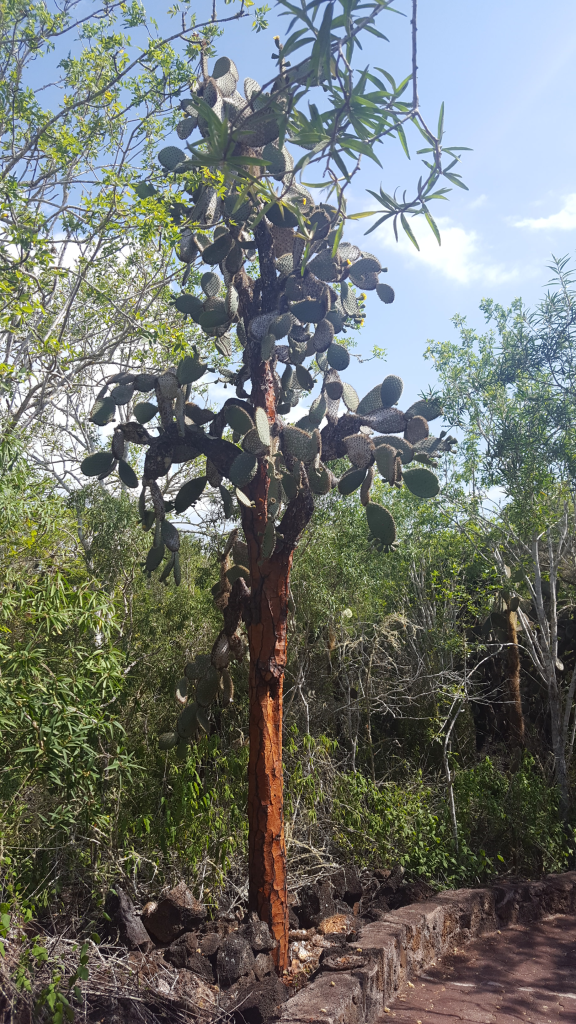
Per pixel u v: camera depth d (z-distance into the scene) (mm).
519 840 5855
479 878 5547
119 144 6617
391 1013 3719
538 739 7848
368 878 5160
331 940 4211
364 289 4781
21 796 3838
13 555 3797
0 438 3789
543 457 6855
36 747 3445
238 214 4348
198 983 3578
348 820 5379
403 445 4340
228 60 4574
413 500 8047
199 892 4305
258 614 4211
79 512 6020
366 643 7133
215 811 4555
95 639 4949
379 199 3322
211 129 2850
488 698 8164
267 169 4121
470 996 3977
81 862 4094
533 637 7344
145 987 3346
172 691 5879
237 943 3727
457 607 7668
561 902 5633
